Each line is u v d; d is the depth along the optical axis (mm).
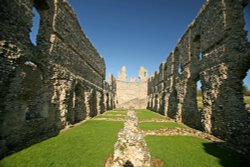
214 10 11719
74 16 15781
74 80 15359
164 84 27328
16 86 7777
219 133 10203
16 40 7723
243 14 9773
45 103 10508
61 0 12828
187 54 16969
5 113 7062
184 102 16859
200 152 7336
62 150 7266
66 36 13891
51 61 11250
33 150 7199
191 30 16344
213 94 11281
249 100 26875
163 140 9195
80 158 6379
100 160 6203
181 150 7539
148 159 5348
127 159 5180
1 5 6871
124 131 6281
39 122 9664
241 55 9203
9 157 6352
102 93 29609
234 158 6684
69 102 14367
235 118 9133
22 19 8180
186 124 15734
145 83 63500
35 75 9602
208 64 12312
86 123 15531
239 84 9453
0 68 6738
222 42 10703
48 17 11172
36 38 10320
